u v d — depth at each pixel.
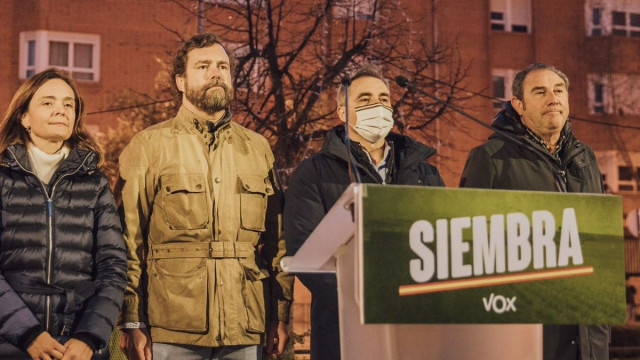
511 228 2.41
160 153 4.01
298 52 16.12
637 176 25.12
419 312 2.29
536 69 4.38
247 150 4.17
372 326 2.48
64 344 3.49
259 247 4.31
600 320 2.49
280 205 4.28
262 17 16.33
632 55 25.30
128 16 21.28
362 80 4.06
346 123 3.17
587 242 2.50
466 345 2.45
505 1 24.39
